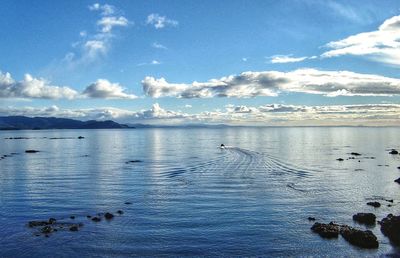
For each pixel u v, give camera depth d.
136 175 94.31
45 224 51.78
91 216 55.72
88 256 41.84
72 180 86.94
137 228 50.50
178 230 49.75
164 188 76.00
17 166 115.06
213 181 84.00
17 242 45.56
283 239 46.62
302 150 176.50
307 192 71.69
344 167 110.06
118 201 64.94
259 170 103.12
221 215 56.19
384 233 48.31
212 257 41.69
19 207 61.00
